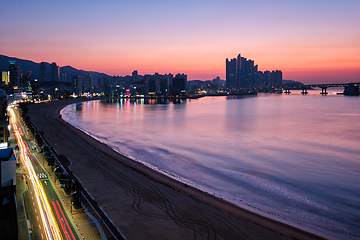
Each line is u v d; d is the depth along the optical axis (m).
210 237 41.78
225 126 184.50
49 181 61.38
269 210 54.31
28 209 47.59
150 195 57.34
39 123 165.12
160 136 143.88
